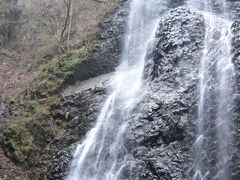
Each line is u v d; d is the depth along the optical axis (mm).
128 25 12297
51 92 10820
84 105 9812
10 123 10219
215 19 10023
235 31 8477
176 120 7547
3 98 11586
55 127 9766
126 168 7570
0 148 9734
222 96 7441
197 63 8586
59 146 9242
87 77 11094
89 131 9062
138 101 8672
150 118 7977
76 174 8367
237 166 6398
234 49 8039
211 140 6996
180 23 9797
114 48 11688
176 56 8969
